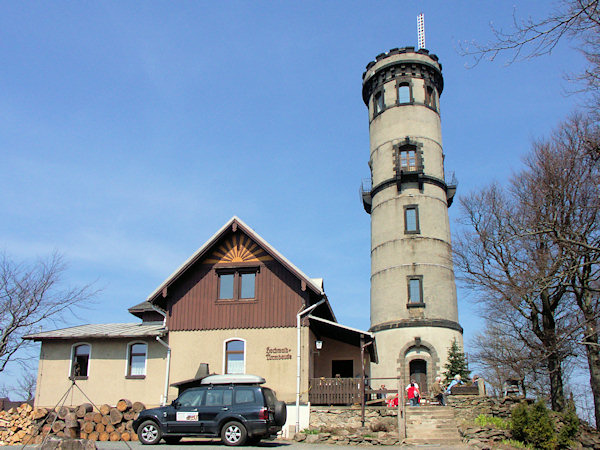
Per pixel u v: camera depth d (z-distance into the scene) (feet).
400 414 71.82
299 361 83.10
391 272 126.31
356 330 83.25
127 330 92.38
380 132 139.44
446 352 117.29
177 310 89.76
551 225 79.92
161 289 88.63
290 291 86.99
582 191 83.61
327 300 88.99
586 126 79.56
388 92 140.56
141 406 75.46
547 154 88.12
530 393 137.59
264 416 60.08
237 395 61.67
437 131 138.31
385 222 131.54
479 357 123.54
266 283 88.28
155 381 87.25
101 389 87.81
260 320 86.58
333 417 78.79
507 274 97.81
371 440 67.21
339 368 99.40
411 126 135.54
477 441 68.33
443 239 128.57
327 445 66.18
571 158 84.33
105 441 70.74
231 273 90.68
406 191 131.44
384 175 135.33
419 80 139.85
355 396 80.79
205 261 91.66
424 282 122.83
